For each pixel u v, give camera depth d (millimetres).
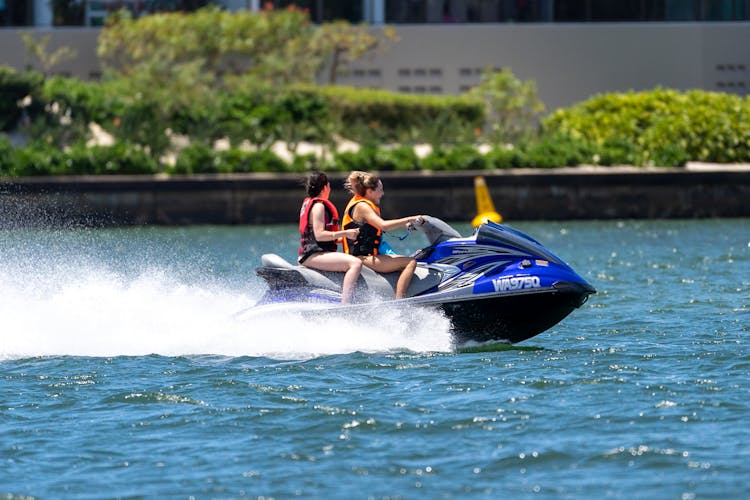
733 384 36719
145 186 106000
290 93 122375
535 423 32562
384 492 27531
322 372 39188
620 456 29656
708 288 60938
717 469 28547
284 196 107250
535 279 42688
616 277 66438
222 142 121312
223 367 40219
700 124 119000
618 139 117500
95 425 33344
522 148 114500
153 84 119250
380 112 122625
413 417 33406
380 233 44156
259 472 29062
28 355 42406
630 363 40250
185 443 31516
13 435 32438
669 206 109875
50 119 116188
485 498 27047
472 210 108562
